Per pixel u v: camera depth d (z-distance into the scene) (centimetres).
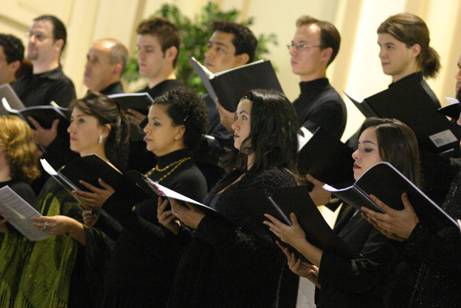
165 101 850
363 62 1280
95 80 1189
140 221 805
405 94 800
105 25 1623
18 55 1230
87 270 908
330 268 656
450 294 623
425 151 796
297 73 1009
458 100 832
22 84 1207
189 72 1401
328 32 1005
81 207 909
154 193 797
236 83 892
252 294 713
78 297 916
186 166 838
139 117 952
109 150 923
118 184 809
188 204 728
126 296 803
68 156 1015
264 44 1448
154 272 805
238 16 1548
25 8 1591
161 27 1116
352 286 657
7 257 924
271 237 706
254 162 727
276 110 732
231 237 709
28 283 916
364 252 668
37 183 1020
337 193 644
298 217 663
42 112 1008
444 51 1155
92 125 916
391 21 933
